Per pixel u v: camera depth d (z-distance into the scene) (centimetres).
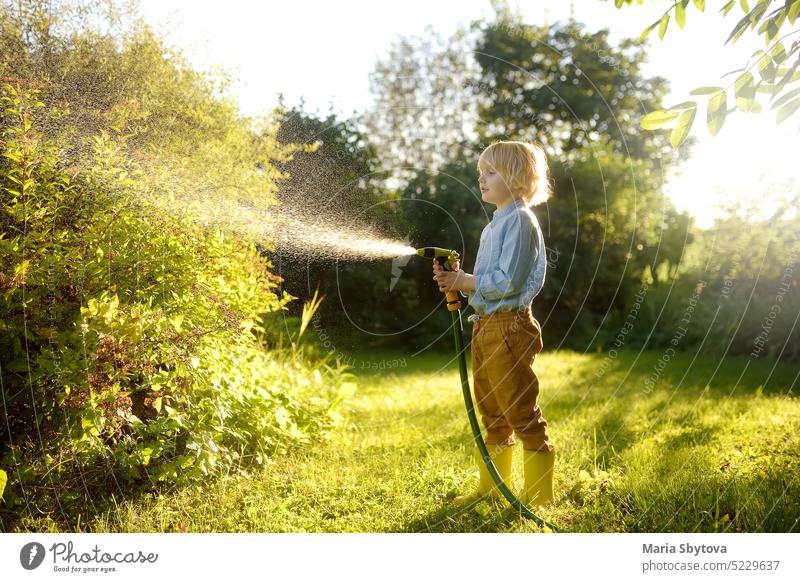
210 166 307
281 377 371
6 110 235
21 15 275
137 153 278
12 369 216
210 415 270
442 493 262
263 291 328
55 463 230
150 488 245
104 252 242
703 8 238
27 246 225
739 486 253
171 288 267
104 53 293
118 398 220
